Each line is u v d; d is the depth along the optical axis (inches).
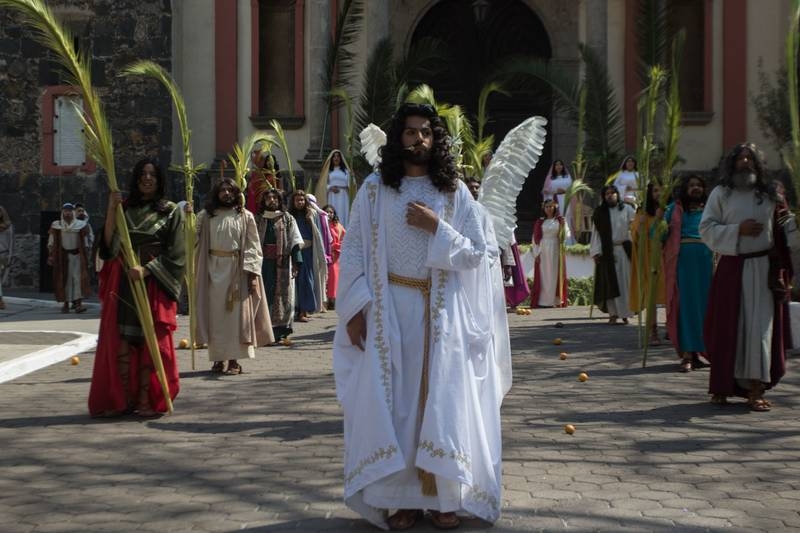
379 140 337.7
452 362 224.8
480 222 234.7
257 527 230.1
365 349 228.2
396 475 222.1
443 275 230.1
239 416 359.6
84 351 554.9
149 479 272.5
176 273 361.4
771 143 1039.0
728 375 367.6
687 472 276.8
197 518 237.0
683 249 462.3
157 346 355.6
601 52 1056.8
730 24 1095.6
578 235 963.3
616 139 990.4
